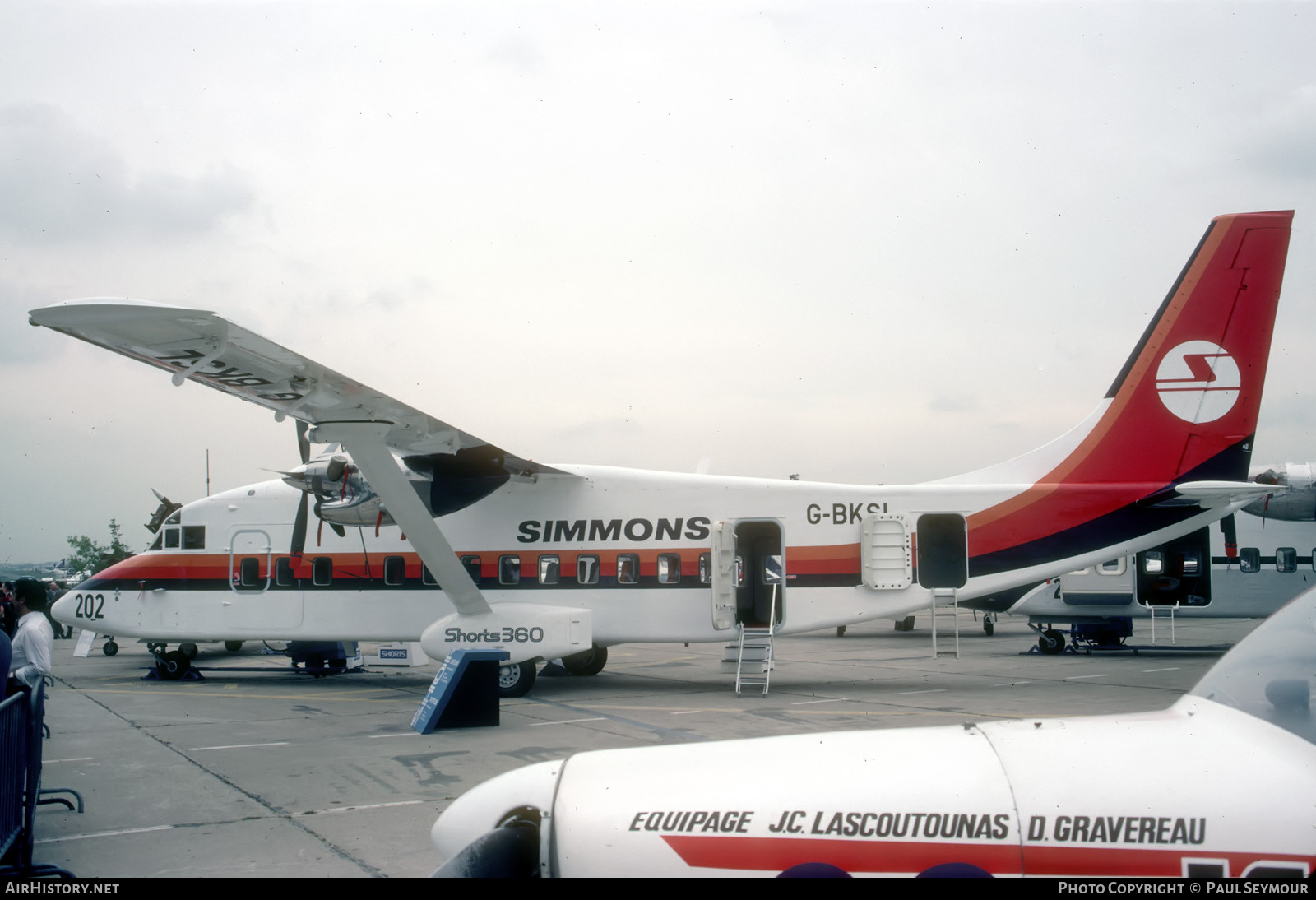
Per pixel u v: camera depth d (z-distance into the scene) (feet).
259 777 27.73
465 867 9.54
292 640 50.83
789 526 46.83
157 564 53.11
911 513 46.47
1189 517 46.16
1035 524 46.24
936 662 61.46
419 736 34.14
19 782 18.37
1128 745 9.79
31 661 29.07
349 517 46.96
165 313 26.05
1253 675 10.51
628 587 47.11
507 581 48.01
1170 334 47.01
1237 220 46.57
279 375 32.76
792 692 45.93
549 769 11.39
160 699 45.62
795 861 9.51
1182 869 8.68
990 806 9.34
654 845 9.92
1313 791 8.82
